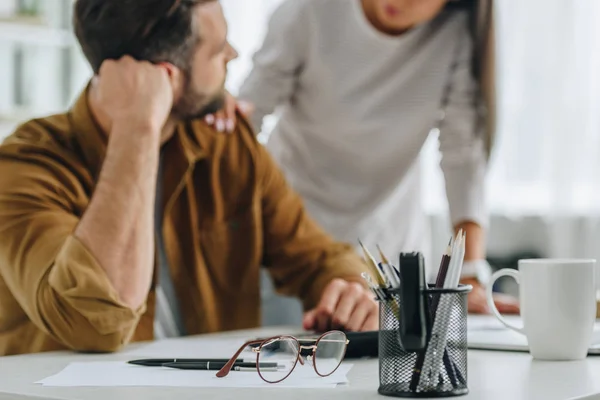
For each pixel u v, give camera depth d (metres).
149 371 1.07
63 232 1.34
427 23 2.16
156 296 1.61
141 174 1.33
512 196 3.35
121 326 1.27
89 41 1.47
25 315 1.43
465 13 2.21
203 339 1.46
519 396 0.90
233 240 1.75
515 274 1.23
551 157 3.28
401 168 2.23
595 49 3.24
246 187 1.76
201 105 1.56
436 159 3.38
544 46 3.28
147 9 1.44
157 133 1.37
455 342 0.91
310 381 0.99
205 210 1.72
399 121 2.19
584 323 1.17
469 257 2.16
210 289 1.71
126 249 1.29
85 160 1.51
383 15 2.10
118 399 0.89
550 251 3.27
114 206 1.30
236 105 1.79
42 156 1.45
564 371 1.08
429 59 2.18
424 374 0.89
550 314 1.17
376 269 0.93
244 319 1.75
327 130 2.20
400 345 0.90
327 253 1.78
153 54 1.46
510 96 3.32
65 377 1.03
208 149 1.72
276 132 2.31
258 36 3.41
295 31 2.15
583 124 3.25
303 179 2.23
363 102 2.16
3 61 3.43
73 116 1.53
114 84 1.38
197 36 1.50
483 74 2.19
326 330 1.41
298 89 2.23
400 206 2.30
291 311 2.03
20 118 3.29
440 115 2.28
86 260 1.26
